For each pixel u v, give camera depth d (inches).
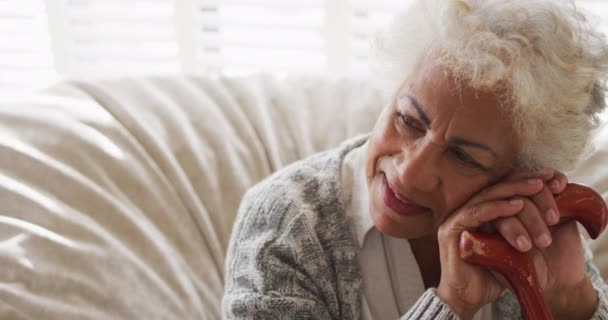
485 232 34.5
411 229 36.4
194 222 52.8
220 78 61.6
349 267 39.7
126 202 50.7
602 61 31.9
